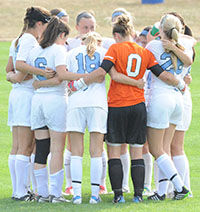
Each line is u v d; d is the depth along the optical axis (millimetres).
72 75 21859
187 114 23922
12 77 23062
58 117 22422
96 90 21938
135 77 22000
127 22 22328
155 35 24531
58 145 22656
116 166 22016
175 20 22516
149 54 22312
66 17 26562
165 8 124312
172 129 23016
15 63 23375
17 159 23266
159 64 22500
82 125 22078
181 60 22469
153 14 117438
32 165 24625
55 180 22609
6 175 28688
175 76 22750
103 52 22438
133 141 22031
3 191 25453
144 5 129375
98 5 125812
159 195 22906
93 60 22172
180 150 24125
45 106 22328
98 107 21750
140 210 20562
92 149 22109
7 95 51156
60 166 22688
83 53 22344
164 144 23094
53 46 22297
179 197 22609
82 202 22719
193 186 26531
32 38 22922
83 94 21891
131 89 21938
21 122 23141
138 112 21875
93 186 22188
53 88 22438
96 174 22109
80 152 22312
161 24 22594
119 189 22047
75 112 21938
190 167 30438
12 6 121625
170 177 22484
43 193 22844
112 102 22016
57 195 22625
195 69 65312
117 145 22234
